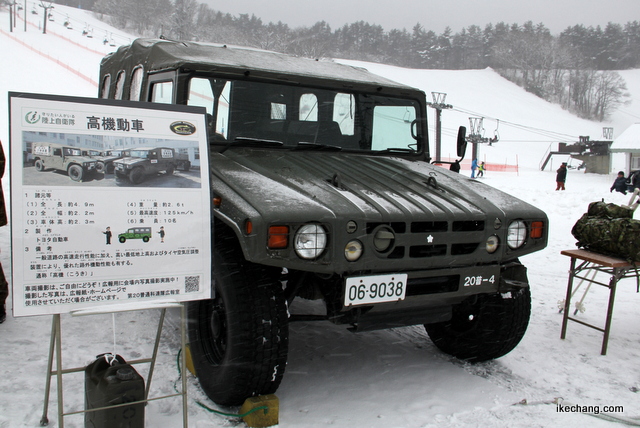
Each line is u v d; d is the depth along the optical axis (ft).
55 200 7.09
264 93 12.05
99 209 7.31
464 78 334.85
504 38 421.59
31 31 213.25
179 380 10.21
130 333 12.25
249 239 8.07
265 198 8.64
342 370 11.35
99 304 7.29
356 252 8.64
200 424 8.73
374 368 11.51
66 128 7.25
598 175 120.57
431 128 151.33
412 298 9.31
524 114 274.57
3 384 9.51
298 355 12.09
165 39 14.74
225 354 8.91
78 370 8.36
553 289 18.19
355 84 13.09
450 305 10.25
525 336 13.74
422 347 12.97
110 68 16.55
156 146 7.73
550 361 12.19
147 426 8.59
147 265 7.54
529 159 178.29
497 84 336.70
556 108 324.60
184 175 7.88
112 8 308.81
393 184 10.61
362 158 12.50
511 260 10.69
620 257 12.47
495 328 11.18
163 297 7.64
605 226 12.51
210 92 11.54
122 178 7.48
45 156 7.09
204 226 7.93
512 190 49.57
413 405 9.84
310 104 12.57
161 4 303.68
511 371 11.60
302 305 15.69
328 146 12.52
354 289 8.73
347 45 449.06
